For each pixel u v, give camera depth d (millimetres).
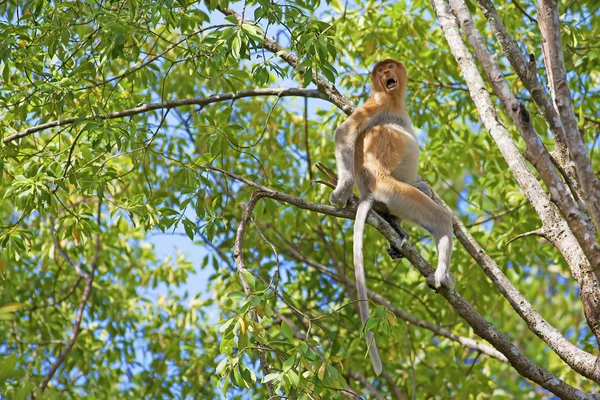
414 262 8859
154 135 9875
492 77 6945
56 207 10305
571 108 6188
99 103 10031
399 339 12719
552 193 6359
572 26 10773
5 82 9711
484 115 7891
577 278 7484
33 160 10156
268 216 12617
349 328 13094
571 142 6105
